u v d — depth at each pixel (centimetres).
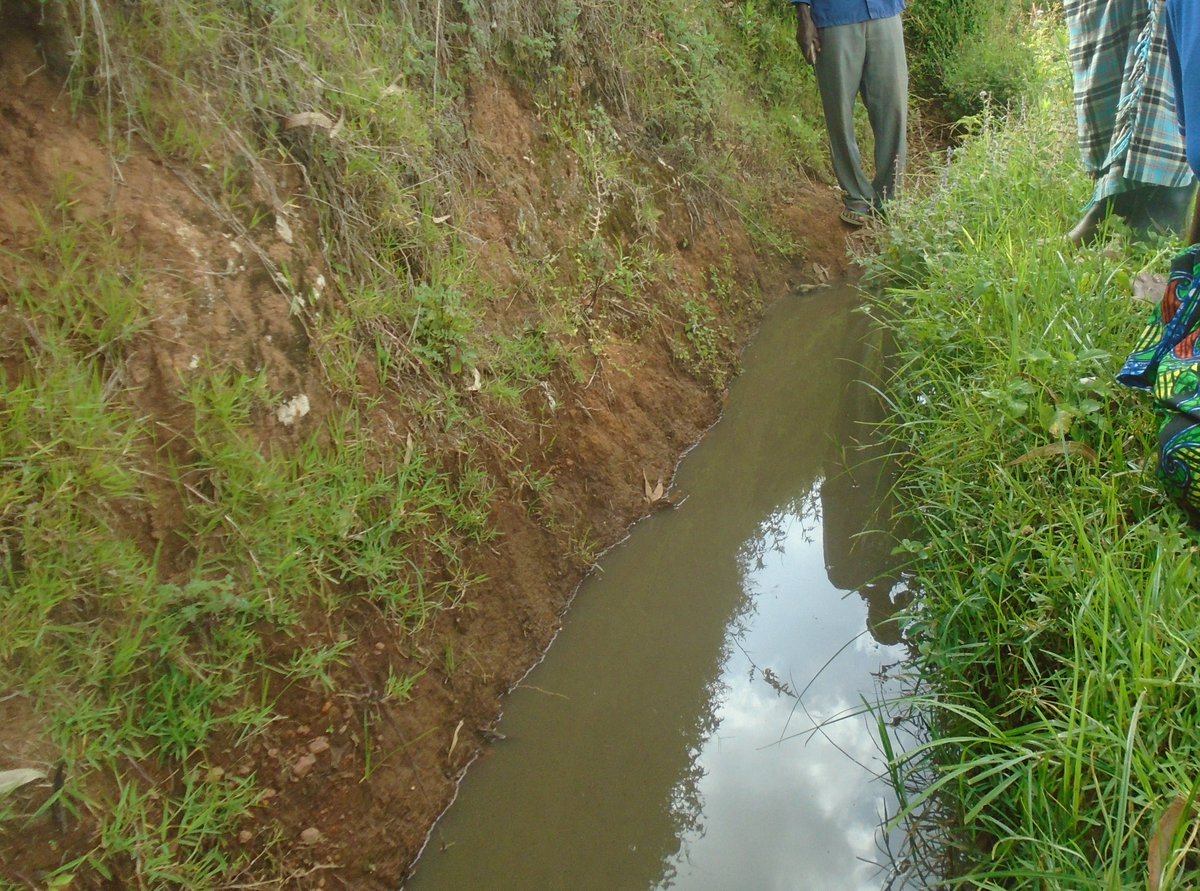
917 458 386
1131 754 211
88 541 229
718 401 504
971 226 508
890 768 274
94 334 249
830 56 649
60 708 212
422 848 272
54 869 201
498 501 351
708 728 327
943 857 264
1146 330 282
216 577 250
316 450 285
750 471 464
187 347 265
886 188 684
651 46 590
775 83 742
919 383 427
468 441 346
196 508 251
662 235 539
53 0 262
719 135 627
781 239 648
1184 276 263
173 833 224
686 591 390
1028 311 393
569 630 355
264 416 278
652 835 290
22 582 217
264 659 254
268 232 300
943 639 295
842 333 589
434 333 345
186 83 293
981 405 360
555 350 406
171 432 254
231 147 300
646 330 484
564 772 307
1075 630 252
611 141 523
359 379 314
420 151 372
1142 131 383
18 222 247
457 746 296
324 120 321
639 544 404
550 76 486
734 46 717
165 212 275
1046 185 509
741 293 588
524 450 372
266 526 263
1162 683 221
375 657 283
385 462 309
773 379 538
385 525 299
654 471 437
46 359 240
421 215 363
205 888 221
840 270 665
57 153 260
